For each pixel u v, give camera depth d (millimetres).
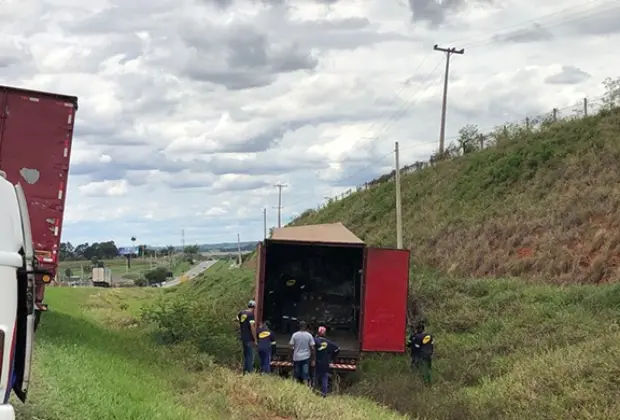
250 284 39406
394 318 17750
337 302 19688
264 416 11500
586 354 14328
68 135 14531
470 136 47438
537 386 13703
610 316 17516
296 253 19672
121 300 49375
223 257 174250
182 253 174625
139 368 13164
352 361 17688
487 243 30484
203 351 19141
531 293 22172
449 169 44156
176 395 11289
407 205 44281
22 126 14305
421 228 38438
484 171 38812
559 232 26688
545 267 25625
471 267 30250
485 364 16969
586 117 35031
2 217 5609
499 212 32469
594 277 23125
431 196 42375
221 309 24562
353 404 13445
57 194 14422
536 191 31781
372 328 17656
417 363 17344
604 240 24266
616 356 13438
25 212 6305
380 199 49562
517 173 35031
